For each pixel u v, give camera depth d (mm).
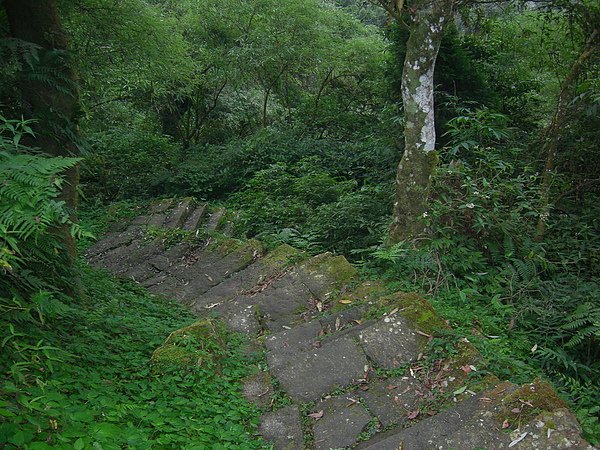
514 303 5438
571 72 6980
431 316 4387
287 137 12812
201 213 9984
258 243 7305
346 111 14977
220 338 4598
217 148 13406
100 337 4148
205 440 3158
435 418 3426
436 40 5992
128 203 10969
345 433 3551
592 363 4820
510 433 3145
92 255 8641
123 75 11023
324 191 9094
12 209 2533
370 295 5289
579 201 7508
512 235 6125
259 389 4031
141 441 2805
